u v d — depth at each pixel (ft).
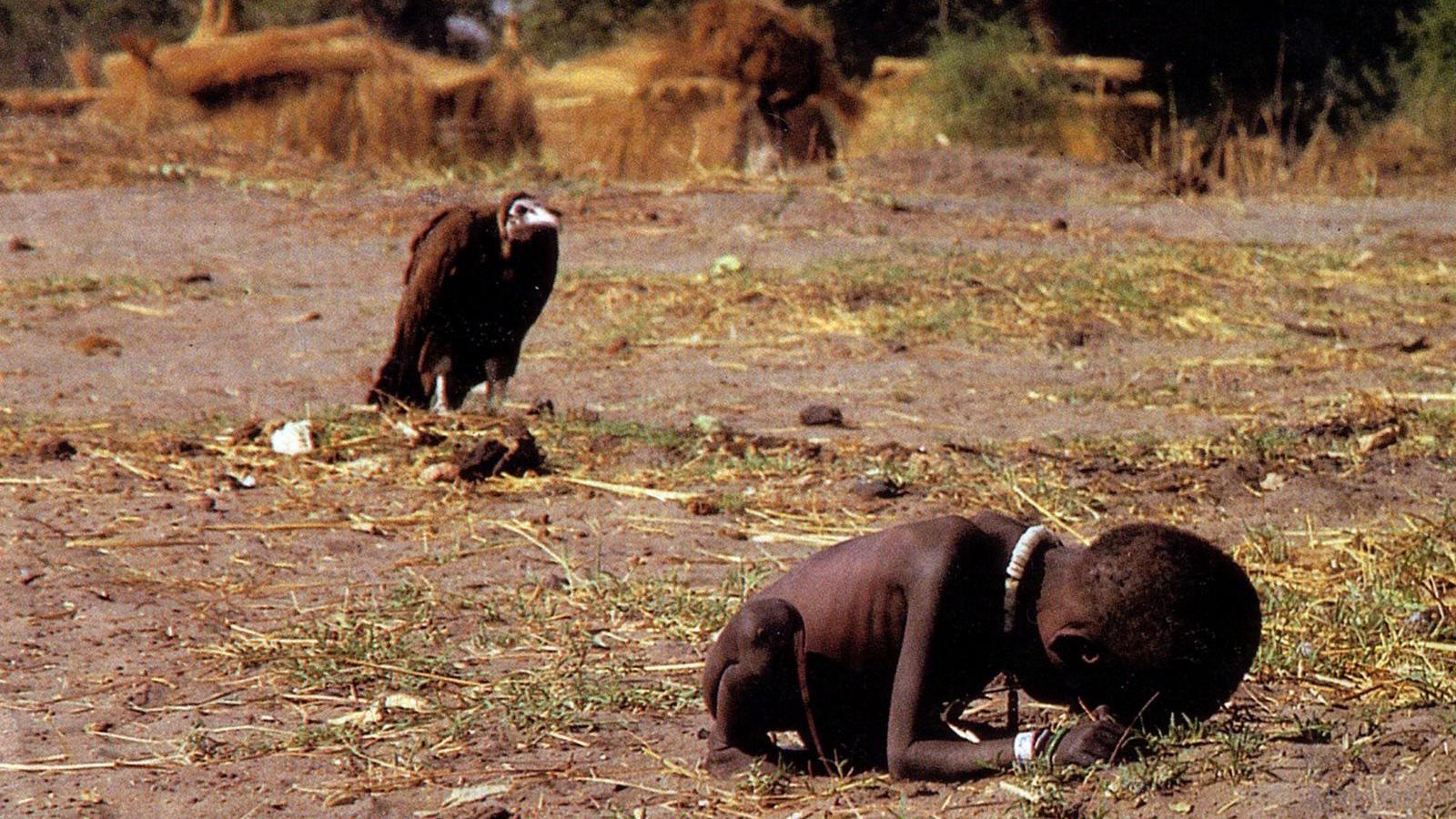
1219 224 83.35
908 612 19.69
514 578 30.50
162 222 79.66
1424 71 119.96
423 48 159.63
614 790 20.99
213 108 115.75
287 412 46.24
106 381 51.13
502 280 40.70
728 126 115.14
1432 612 25.85
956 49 108.78
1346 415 43.09
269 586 30.30
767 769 20.84
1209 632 18.58
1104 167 95.91
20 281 66.69
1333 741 20.52
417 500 36.17
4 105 115.03
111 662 26.37
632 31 125.80
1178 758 19.65
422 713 23.90
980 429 44.09
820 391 49.32
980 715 23.15
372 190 87.61
